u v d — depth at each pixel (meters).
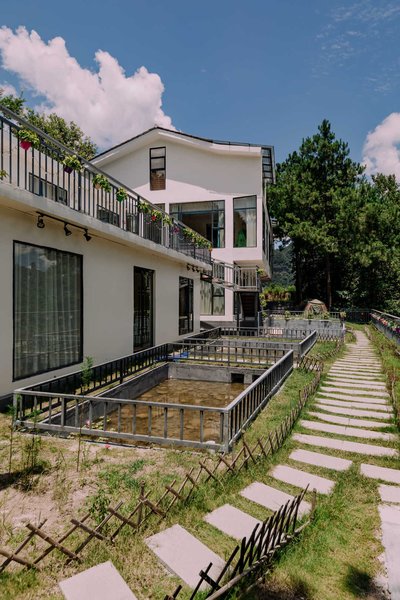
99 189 9.52
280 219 31.80
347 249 28.67
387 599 2.41
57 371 7.18
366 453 4.86
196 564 2.61
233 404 4.76
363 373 10.09
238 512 3.34
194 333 15.80
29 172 8.32
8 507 3.19
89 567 2.53
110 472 3.84
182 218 20.31
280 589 2.46
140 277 11.02
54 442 4.67
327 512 3.40
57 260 7.35
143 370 9.43
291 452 4.85
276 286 41.03
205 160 19.84
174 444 4.62
